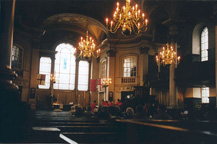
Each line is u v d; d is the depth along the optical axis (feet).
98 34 105.40
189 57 74.23
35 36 81.71
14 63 74.90
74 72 105.50
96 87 102.22
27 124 26.22
